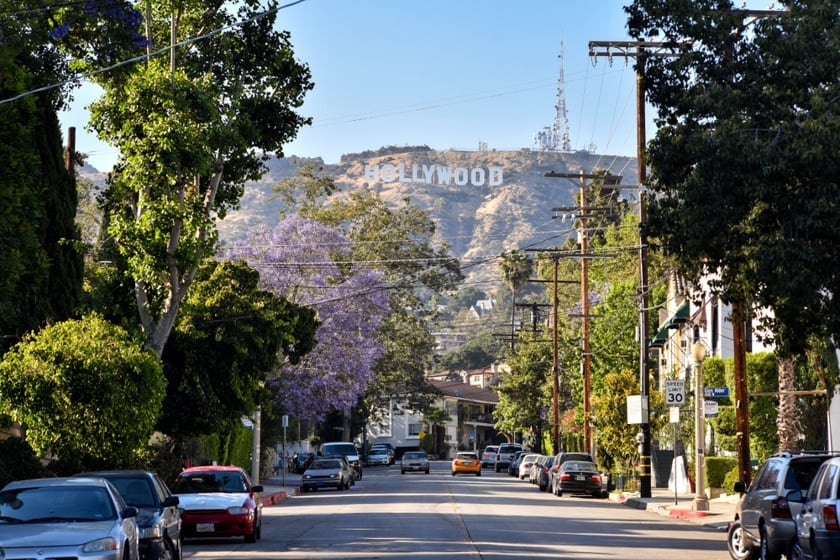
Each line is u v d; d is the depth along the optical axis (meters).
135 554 16.80
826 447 38.44
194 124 31.20
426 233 92.19
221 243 63.12
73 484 16.73
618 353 70.75
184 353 39.22
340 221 88.69
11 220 24.00
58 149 30.33
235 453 54.69
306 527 29.73
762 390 44.03
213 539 26.58
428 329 103.50
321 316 62.28
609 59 40.03
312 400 61.84
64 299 30.62
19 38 25.12
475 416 164.12
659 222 24.09
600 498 50.25
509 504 41.09
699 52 23.94
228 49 33.09
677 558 21.80
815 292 21.28
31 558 14.91
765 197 21.44
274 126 34.59
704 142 21.56
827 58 21.92
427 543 24.44
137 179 31.08
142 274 32.03
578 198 68.00
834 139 20.31
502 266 114.38
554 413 76.44
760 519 20.19
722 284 24.66
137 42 28.94
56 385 26.77
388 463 108.81
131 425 27.62
